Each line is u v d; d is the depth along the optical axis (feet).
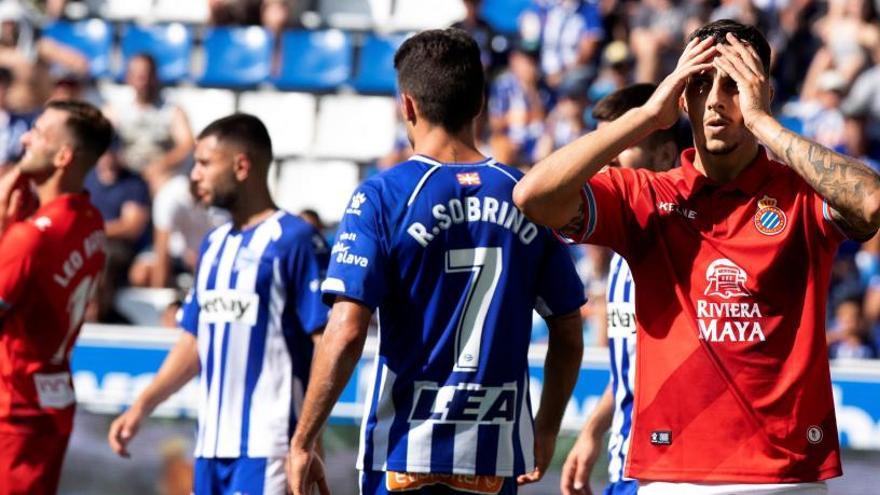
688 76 33.88
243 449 52.60
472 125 39.70
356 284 37.32
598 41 119.24
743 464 33.53
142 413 56.95
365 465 38.09
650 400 34.68
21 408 54.70
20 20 130.72
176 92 129.90
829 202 32.65
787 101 117.91
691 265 34.50
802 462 33.47
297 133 127.03
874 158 109.81
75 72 131.03
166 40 133.90
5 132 116.78
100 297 98.37
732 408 33.71
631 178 35.81
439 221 37.93
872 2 115.85
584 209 34.91
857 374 67.56
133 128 113.80
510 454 38.37
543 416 42.22
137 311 103.65
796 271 34.01
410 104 39.50
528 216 34.88
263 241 53.16
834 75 112.47
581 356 41.68
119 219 107.14
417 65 39.19
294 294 52.80
